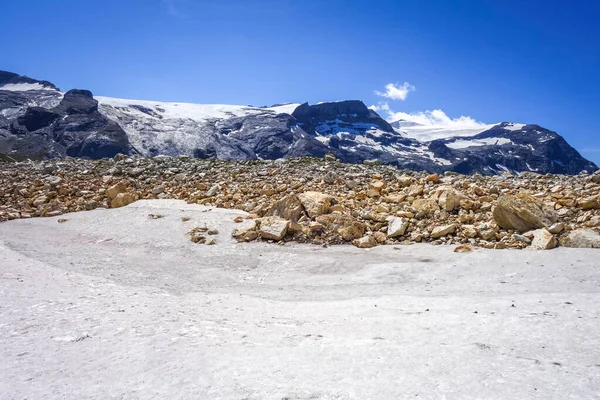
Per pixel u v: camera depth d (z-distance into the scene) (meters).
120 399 4.00
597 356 4.75
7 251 13.14
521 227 13.70
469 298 8.06
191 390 4.18
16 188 25.22
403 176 23.55
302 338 5.85
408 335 5.83
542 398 3.91
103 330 6.06
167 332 6.08
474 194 18.75
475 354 4.98
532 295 7.84
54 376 4.51
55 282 9.32
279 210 17.28
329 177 23.05
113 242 15.30
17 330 5.92
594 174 20.39
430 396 4.01
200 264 12.59
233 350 5.34
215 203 20.06
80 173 28.78
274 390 4.16
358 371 4.62
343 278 10.91
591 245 11.47
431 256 12.34
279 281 10.95
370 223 16.22
